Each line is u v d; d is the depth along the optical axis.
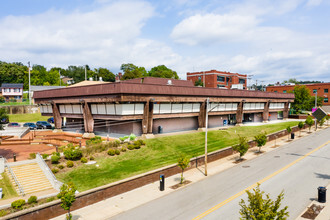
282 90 99.00
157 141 32.62
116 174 22.62
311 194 18.19
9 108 63.62
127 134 34.97
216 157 30.03
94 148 27.73
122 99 30.05
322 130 51.59
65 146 29.95
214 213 15.77
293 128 49.53
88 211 16.88
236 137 40.34
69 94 39.59
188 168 26.02
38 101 47.69
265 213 11.17
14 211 16.86
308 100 73.94
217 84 93.69
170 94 35.41
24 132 40.88
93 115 37.09
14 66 99.56
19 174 23.17
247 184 20.94
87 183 20.73
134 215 16.00
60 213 16.41
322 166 25.53
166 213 16.08
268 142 40.53
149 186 21.50
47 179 22.83
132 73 100.81
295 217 14.70
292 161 27.97
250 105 53.66
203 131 41.50
